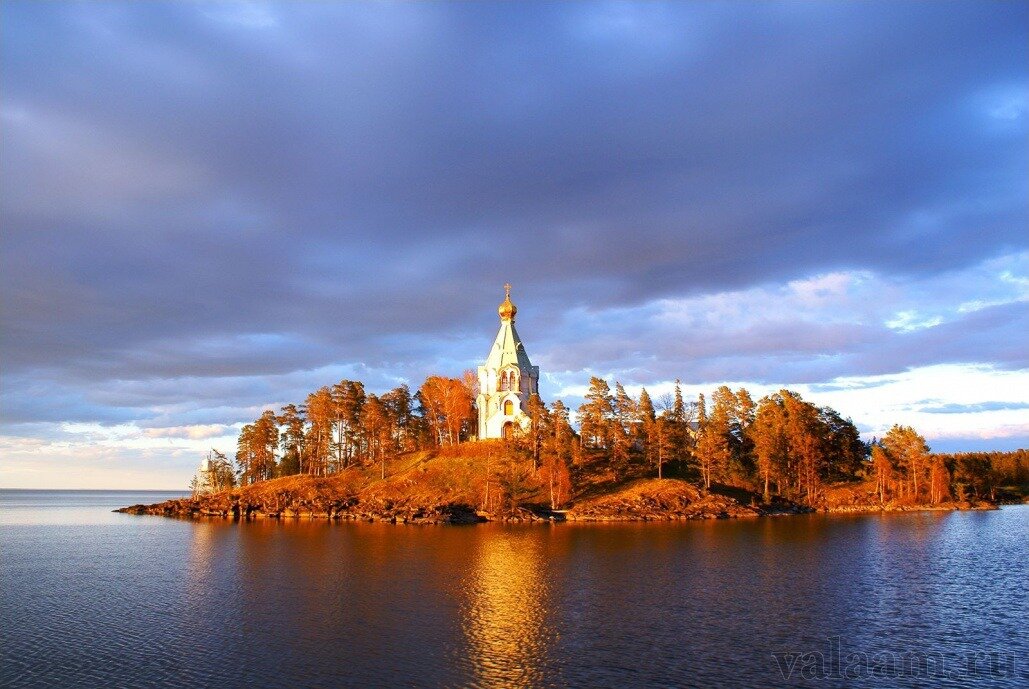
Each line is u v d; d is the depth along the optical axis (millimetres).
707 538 98562
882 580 65375
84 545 99250
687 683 38031
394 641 45594
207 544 96562
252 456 186625
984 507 162750
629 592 60188
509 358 167500
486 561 77625
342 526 122750
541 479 140875
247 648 44156
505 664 40969
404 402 177250
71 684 38219
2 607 55844
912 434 164125
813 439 153625
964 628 48625
